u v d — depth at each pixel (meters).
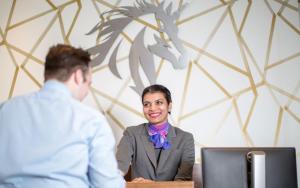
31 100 1.15
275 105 3.01
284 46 3.04
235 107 3.01
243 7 3.06
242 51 3.03
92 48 3.01
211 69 3.02
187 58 3.02
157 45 3.01
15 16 3.02
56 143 1.08
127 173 2.32
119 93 2.99
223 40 3.03
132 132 2.33
